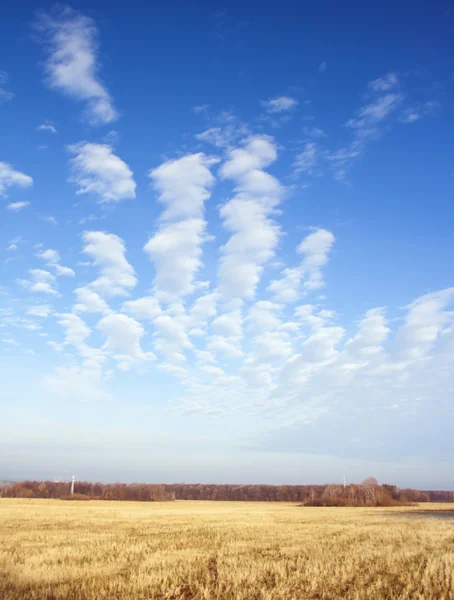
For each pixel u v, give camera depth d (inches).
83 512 2632.9
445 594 630.5
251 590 646.5
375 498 4886.8
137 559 894.4
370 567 823.1
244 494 6860.2
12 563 815.1
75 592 614.9
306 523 1980.8
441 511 3356.3
